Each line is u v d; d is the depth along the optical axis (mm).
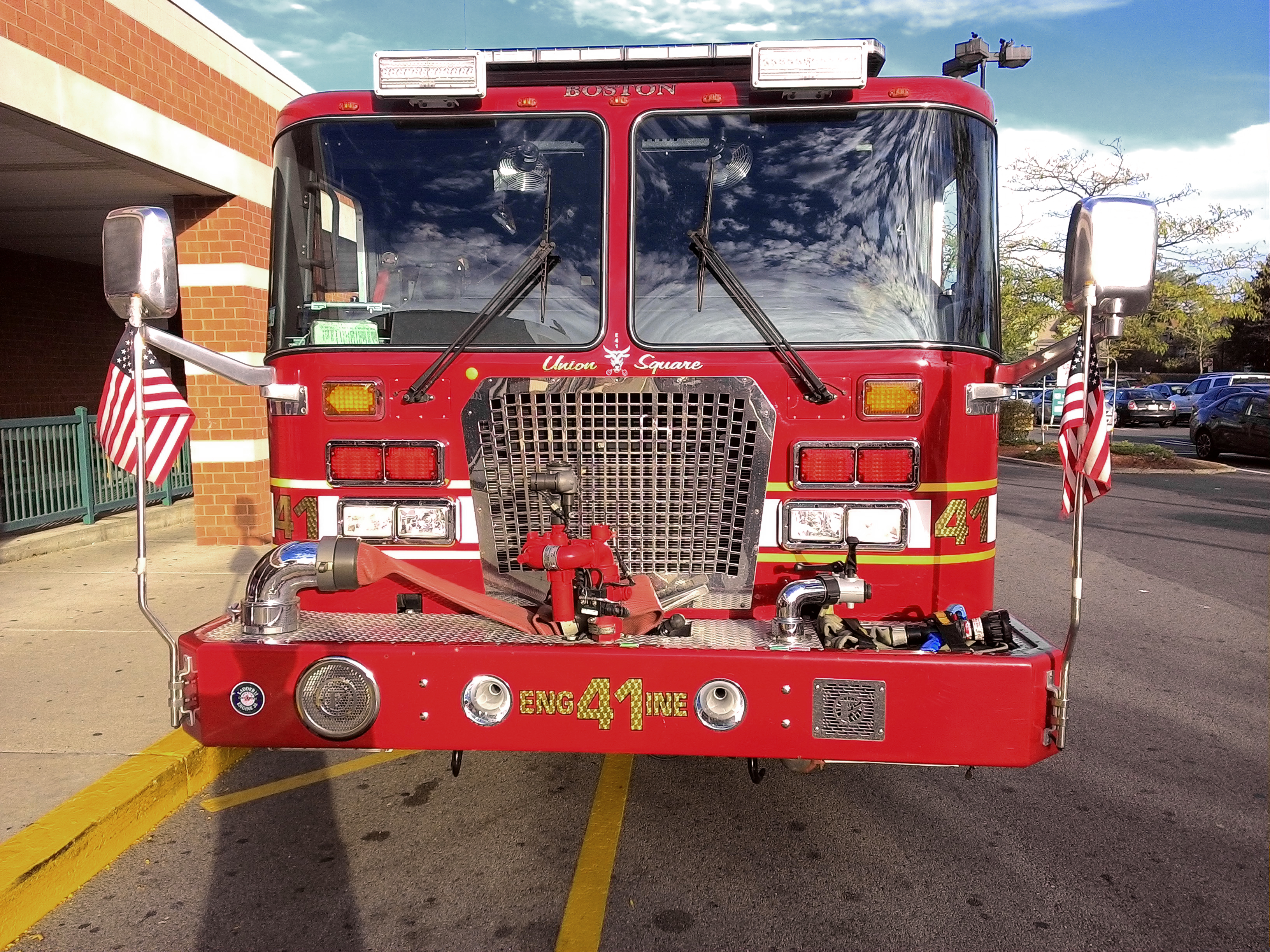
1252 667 6117
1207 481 17562
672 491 3520
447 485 3592
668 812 4086
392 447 3607
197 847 3770
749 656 2986
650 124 3545
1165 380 58406
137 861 3652
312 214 3740
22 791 3834
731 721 3008
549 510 3543
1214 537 11031
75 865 3447
